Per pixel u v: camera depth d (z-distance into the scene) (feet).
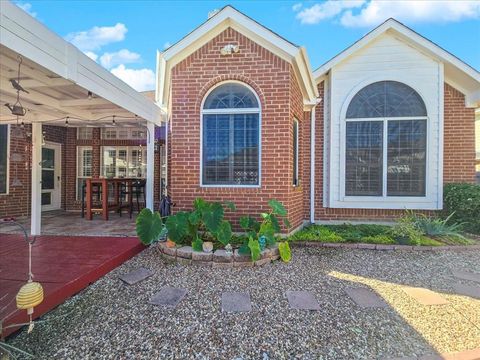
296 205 22.07
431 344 9.03
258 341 9.11
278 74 19.39
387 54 25.36
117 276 14.19
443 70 24.84
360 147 25.79
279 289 12.87
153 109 22.33
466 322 10.28
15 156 27.86
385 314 10.79
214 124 20.08
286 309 11.07
